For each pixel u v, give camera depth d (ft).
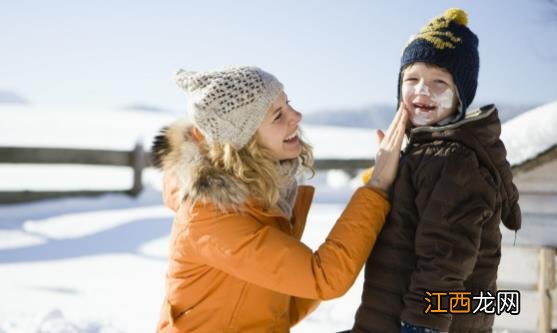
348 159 38.75
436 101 5.86
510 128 9.74
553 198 9.39
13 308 14.40
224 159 5.84
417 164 5.71
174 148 6.15
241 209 5.73
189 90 6.08
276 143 6.10
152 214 27.48
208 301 5.97
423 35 5.92
